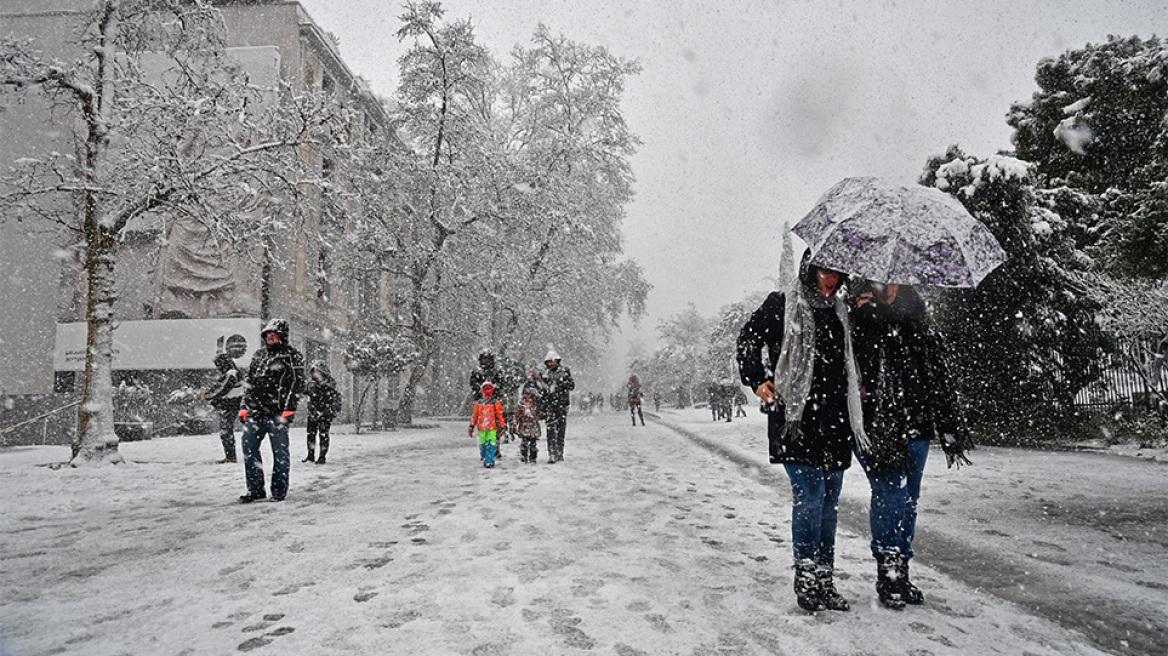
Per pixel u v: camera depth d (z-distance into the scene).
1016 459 8.57
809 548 3.04
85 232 11.17
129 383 21.94
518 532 4.76
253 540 4.61
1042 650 2.52
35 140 19.84
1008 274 10.91
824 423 3.09
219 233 12.03
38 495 6.90
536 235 25.66
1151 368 11.12
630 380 23.62
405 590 3.34
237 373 10.16
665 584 3.43
